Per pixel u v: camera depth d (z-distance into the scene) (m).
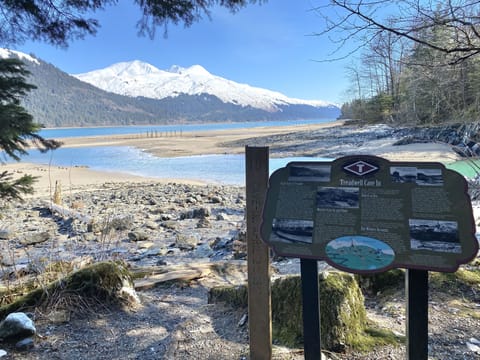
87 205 10.66
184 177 18.47
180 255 5.07
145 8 3.20
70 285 2.69
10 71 3.32
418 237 1.46
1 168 22.92
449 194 1.49
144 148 37.28
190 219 8.29
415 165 1.57
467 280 2.83
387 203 1.55
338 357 1.94
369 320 2.35
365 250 1.50
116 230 7.07
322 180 1.68
